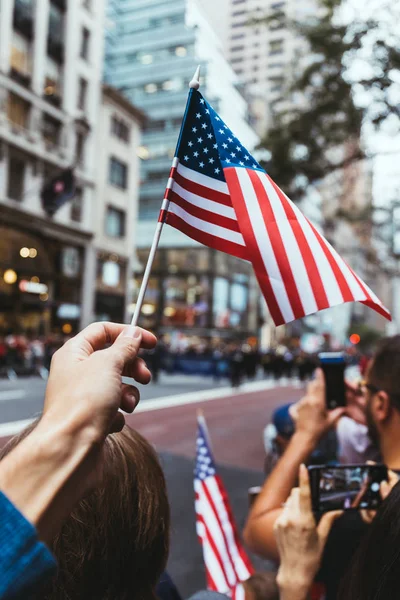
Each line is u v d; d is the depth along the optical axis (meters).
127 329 0.70
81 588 0.86
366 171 11.25
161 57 38.06
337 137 8.23
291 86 8.42
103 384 0.60
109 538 0.88
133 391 0.69
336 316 79.62
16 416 10.81
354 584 0.93
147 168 53.56
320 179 9.05
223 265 53.88
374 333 70.88
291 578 1.24
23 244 26.61
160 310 52.38
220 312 52.94
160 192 53.41
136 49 37.22
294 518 1.26
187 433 10.34
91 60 30.30
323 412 1.63
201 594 1.28
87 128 29.83
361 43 7.14
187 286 52.38
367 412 1.60
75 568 0.84
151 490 0.97
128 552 0.91
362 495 1.30
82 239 30.16
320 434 1.62
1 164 24.38
